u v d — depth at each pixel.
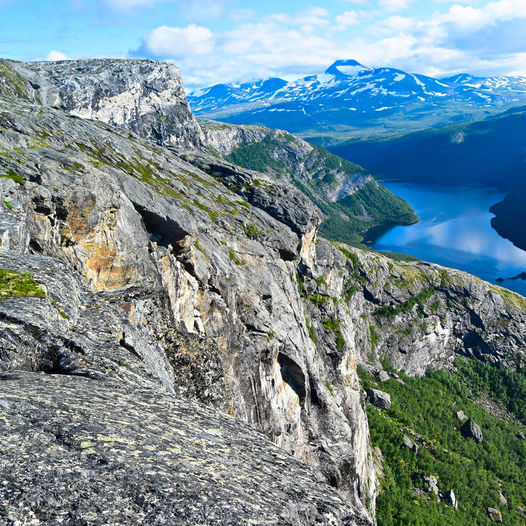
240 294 70.56
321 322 113.81
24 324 19.02
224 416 19.41
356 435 107.62
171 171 98.75
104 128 100.56
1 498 9.27
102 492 10.40
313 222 119.56
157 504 10.59
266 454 16.69
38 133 69.06
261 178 126.00
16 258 26.09
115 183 48.78
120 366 20.19
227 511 11.15
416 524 125.50
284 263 101.62
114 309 27.25
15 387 14.56
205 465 13.36
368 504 114.12
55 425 12.35
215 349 42.84
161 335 37.00
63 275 26.56
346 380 113.44
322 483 15.97
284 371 79.94
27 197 35.25
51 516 9.34
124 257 47.47
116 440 12.66
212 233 79.06
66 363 18.48
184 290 57.91
